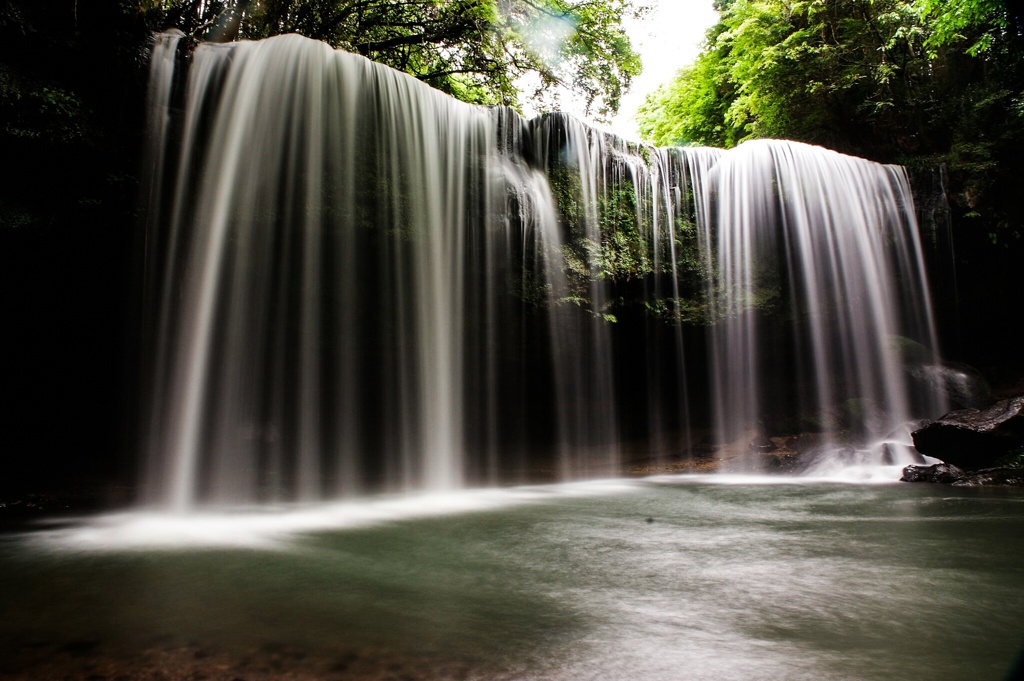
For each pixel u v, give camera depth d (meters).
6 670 2.47
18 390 8.51
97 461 8.49
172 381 7.99
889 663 2.52
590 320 11.93
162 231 8.03
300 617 3.15
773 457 12.41
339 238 8.95
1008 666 2.48
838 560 4.50
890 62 17.08
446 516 6.87
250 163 8.41
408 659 2.57
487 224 10.41
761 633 2.92
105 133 7.72
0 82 6.94
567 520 6.56
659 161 12.80
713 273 13.20
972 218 14.89
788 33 17.94
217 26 10.59
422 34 14.11
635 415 13.48
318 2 12.07
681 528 5.98
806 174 14.04
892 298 14.37
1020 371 15.81
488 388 10.59
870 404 13.62
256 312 8.44
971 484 9.55
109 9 7.77
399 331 9.51
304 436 8.91
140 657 2.61
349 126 9.03
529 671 2.44
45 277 7.97
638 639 2.83
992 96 15.19
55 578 3.98
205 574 4.09
